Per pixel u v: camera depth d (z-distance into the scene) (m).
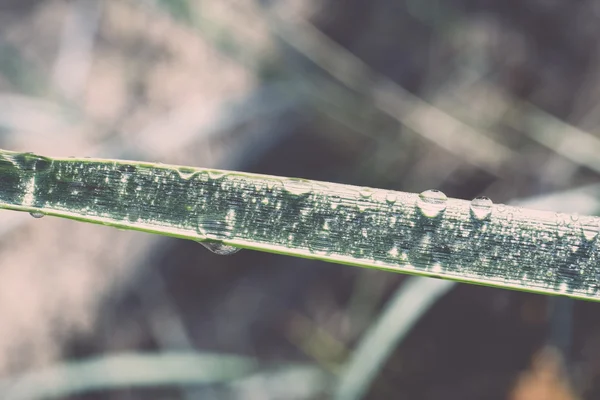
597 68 0.24
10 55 0.31
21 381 0.25
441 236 0.15
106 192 0.15
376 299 0.24
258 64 0.26
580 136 0.23
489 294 0.23
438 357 0.23
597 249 0.15
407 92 0.26
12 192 0.15
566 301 0.22
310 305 0.25
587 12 0.25
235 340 0.25
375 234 0.15
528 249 0.15
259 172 0.26
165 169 0.15
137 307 0.26
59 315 0.26
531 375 0.22
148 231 0.15
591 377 0.21
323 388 0.23
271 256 0.26
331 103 0.25
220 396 0.25
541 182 0.24
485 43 0.25
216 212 0.15
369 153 0.25
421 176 0.25
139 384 0.26
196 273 0.26
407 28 0.26
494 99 0.25
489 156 0.24
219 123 0.26
